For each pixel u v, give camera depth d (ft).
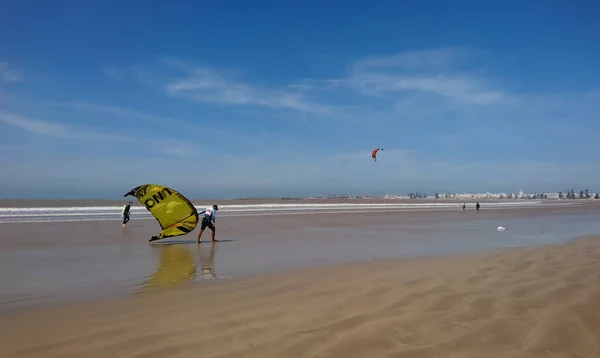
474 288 23.39
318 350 14.33
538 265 31.19
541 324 16.83
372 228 75.46
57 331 16.85
